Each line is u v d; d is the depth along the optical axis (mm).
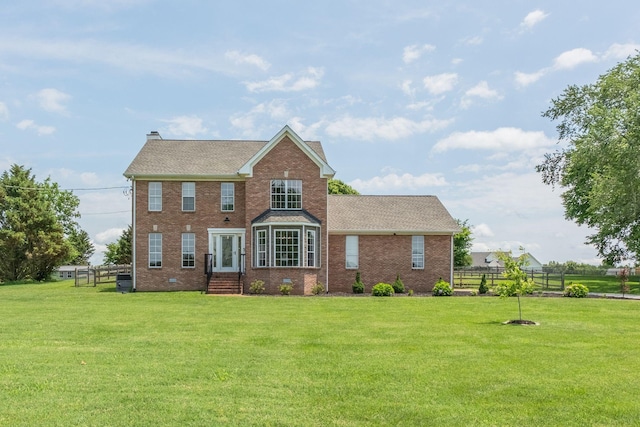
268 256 35750
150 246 37500
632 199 39875
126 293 34719
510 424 9461
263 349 15352
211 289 34938
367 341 16625
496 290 21141
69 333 18094
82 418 9555
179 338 17125
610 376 12406
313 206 37312
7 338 17125
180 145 40812
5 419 9484
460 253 69000
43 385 11484
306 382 11867
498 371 12844
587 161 42125
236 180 37969
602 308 26125
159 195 37719
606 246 51000
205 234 37719
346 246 39375
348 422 9516
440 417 9766
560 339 17031
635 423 9516
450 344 16141
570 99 49625
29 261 54688
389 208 42031
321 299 30609
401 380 12062
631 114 38938
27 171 57562
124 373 12531
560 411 10086
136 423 9344
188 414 9781
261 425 9328
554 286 43000
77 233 71375
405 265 39531
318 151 40844
